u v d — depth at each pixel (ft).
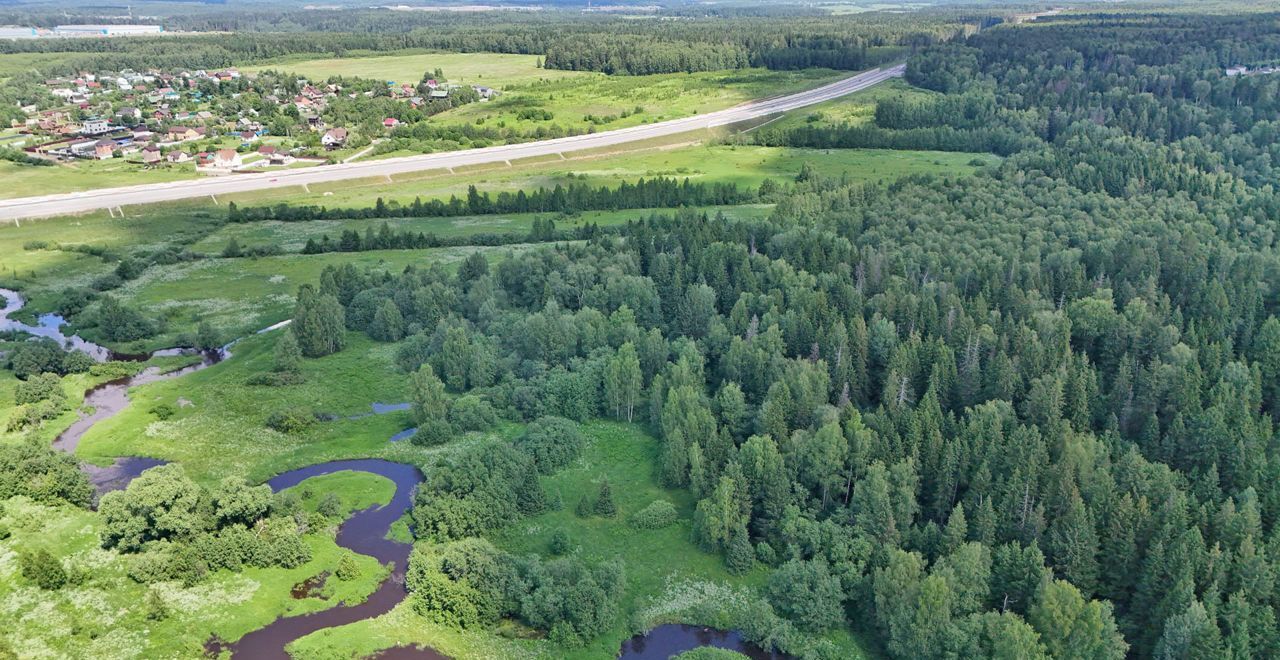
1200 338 558.56
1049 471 437.99
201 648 387.14
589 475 518.37
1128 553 402.72
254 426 572.10
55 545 438.81
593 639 401.08
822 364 531.50
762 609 405.80
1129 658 382.83
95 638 386.52
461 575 412.98
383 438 561.84
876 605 402.72
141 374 654.12
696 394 530.68
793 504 456.86
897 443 468.34
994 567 408.05
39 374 631.97
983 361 555.69
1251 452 445.78
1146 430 482.69
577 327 630.74
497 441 529.45
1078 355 559.38
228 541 433.89
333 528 469.57
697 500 488.85
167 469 458.50
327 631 395.55
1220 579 380.58
